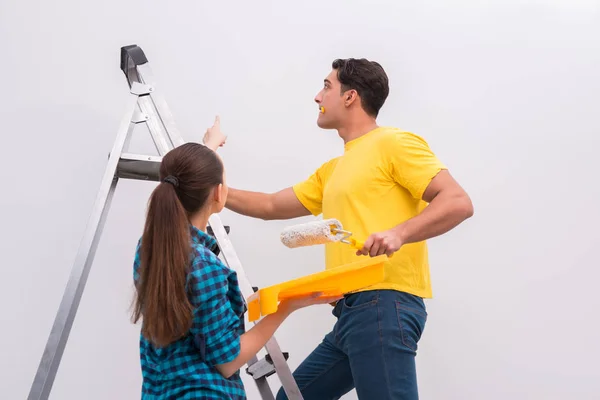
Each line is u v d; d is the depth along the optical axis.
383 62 2.90
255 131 2.83
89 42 2.76
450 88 2.92
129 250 2.69
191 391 1.49
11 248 2.61
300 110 2.87
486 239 2.86
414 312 1.96
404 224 1.78
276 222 2.82
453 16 2.95
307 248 2.83
